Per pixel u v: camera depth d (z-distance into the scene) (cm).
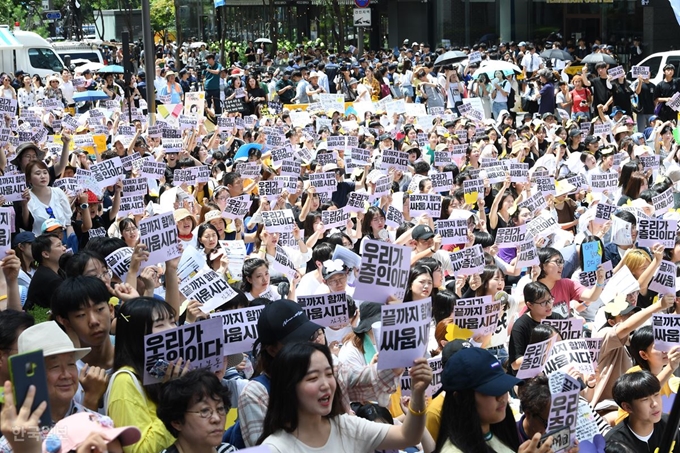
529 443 518
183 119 2052
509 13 4244
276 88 3162
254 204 1377
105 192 1484
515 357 841
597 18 3997
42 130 1850
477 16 4394
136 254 762
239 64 4288
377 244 623
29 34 3688
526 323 847
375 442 508
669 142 2111
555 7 4116
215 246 998
